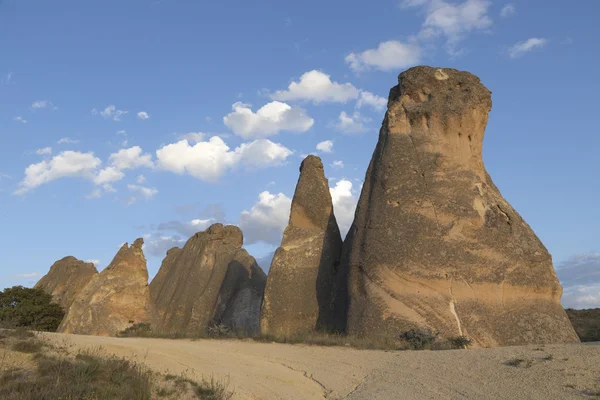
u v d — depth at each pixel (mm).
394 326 24594
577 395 12078
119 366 15430
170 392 14445
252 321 44312
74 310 39656
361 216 28859
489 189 29047
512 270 26297
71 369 14672
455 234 26656
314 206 33000
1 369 14461
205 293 47719
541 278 26625
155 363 17438
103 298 39562
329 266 31125
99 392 13539
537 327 25203
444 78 30109
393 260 26031
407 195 27547
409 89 30250
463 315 24828
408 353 18922
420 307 24922
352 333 25625
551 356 15180
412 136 29266
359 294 26688
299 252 31578
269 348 22344
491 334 24688
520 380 13656
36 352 16078
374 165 29969
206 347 22359
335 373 17219
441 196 27516
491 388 13477
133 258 42031
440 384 14430
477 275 25797
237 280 47125
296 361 19281
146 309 41281
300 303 30203
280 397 14805
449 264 25781
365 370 17172
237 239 53188
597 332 30328
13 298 48344
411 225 26734
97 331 38312
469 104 29297
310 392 15484
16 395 12852
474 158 29391
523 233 27656
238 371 17578
